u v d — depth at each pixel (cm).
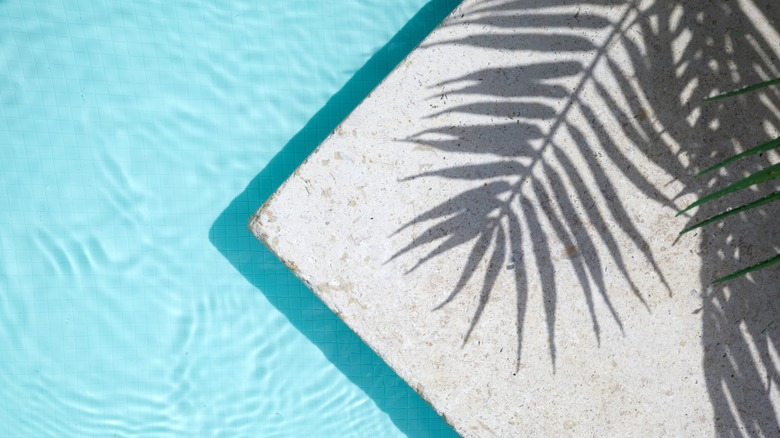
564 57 204
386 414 250
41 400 237
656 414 214
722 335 214
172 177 235
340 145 202
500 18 203
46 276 232
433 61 203
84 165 231
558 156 205
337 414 249
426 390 207
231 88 236
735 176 207
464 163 205
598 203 207
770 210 210
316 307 245
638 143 206
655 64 204
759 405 218
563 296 209
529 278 207
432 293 206
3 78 222
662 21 203
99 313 236
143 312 238
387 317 205
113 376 239
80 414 240
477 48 204
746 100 206
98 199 233
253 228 202
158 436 245
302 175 201
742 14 204
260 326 244
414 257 205
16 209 228
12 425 237
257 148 239
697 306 213
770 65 205
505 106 204
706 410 216
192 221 238
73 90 227
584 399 211
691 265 211
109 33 227
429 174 204
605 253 208
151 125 233
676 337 213
